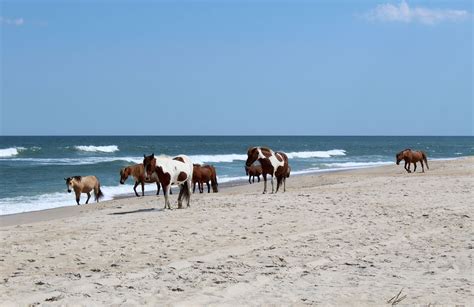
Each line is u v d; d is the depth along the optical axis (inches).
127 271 355.3
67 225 556.1
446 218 559.8
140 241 457.1
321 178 1219.2
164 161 649.0
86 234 494.0
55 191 1111.0
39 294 295.1
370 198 729.0
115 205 799.7
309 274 343.0
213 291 301.3
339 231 497.4
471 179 988.6
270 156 810.2
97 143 5290.4
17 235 498.9
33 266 376.2
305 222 546.6
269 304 275.9
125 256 403.9
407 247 425.1
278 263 374.6
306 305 274.7
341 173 1449.3
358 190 839.7
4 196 1021.2
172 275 340.8
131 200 871.7
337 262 377.1
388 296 289.6
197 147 4261.8
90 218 605.3
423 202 684.7
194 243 447.8
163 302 278.8
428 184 907.4
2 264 382.3
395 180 1031.6
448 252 402.3
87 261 389.7
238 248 425.7
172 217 583.8
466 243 434.3
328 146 5231.3
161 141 6565.0
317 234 483.5
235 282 322.0
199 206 675.4
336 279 329.4
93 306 271.7
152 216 597.0
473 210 608.7
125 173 959.6
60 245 445.7
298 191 853.2
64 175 1462.8
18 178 1368.1
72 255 409.4
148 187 1179.3
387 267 360.5
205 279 329.1
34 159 2255.2
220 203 696.4
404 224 532.1
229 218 570.3
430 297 286.0
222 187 1130.7
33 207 871.7
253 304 276.1
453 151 4136.3
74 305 272.5
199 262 378.3
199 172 900.6
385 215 587.8
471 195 749.3
